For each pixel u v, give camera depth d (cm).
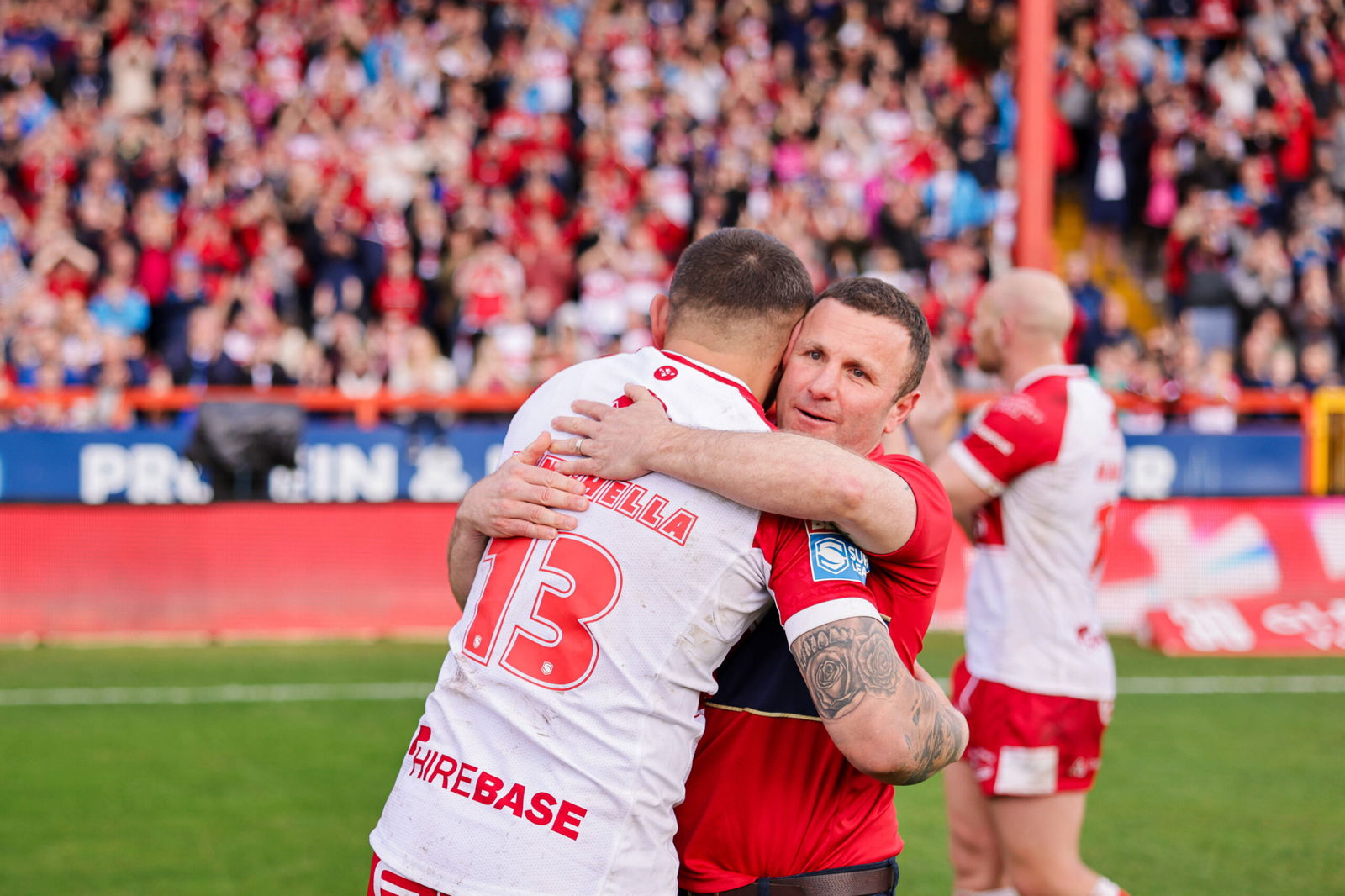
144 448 1229
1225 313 1805
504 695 287
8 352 1503
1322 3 2255
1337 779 800
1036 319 491
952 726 295
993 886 492
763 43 2180
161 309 1638
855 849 313
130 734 859
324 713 916
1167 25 2216
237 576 1177
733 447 288
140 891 600
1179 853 673
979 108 2002
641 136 1994
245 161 1798
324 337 1595
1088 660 477
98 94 1994
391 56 2025
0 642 1137
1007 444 470
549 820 277
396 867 286
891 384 317
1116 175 1964
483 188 1820
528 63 2022
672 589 287
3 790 742
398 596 1197
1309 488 1424
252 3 2078
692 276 321
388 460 1288
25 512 1155
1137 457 1387
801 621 284
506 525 304
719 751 309
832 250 1800
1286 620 1210
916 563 305
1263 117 2078
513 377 1566
